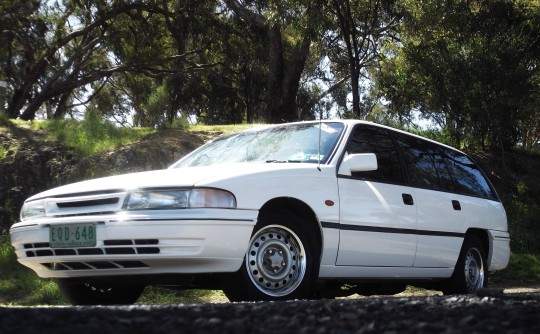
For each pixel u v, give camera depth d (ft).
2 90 79.20
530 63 59.93
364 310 10.02
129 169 40.93
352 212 17.75
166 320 8.90
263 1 80.69
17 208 37.63
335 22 63.93
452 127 60.54
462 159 24.23
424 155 21.79
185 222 14.73
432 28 61.16
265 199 15.81
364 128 19.63
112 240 14.97
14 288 27.17
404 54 61.67
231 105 109.70
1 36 80.74
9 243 33.68
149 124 54.34
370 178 18.84
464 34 60.44
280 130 19.83
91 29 86.43
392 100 63.72
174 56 92.22
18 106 84.28
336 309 10.16
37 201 16.75
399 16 66.54
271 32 81.30
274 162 17.89
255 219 15.47
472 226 22.40
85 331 8.09
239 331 8.07
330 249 17.17
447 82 58.34
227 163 18.62
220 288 16.12
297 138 19.03
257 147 19.30
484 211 23.47
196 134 48.39
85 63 97.55
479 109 57.98
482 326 8.39
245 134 20.51
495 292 13.84
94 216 15.29
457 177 23.08
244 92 107.86
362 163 17.87
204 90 107.14
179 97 104.68
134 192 15.35
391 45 69.62
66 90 88.63
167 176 15.97
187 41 95.55
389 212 18.84
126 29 89.20
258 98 109.40
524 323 8.66
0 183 38.40
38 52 90.63
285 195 16.28
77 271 15.85
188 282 15.47
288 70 81.41
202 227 14.76
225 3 83.35
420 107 62.69
